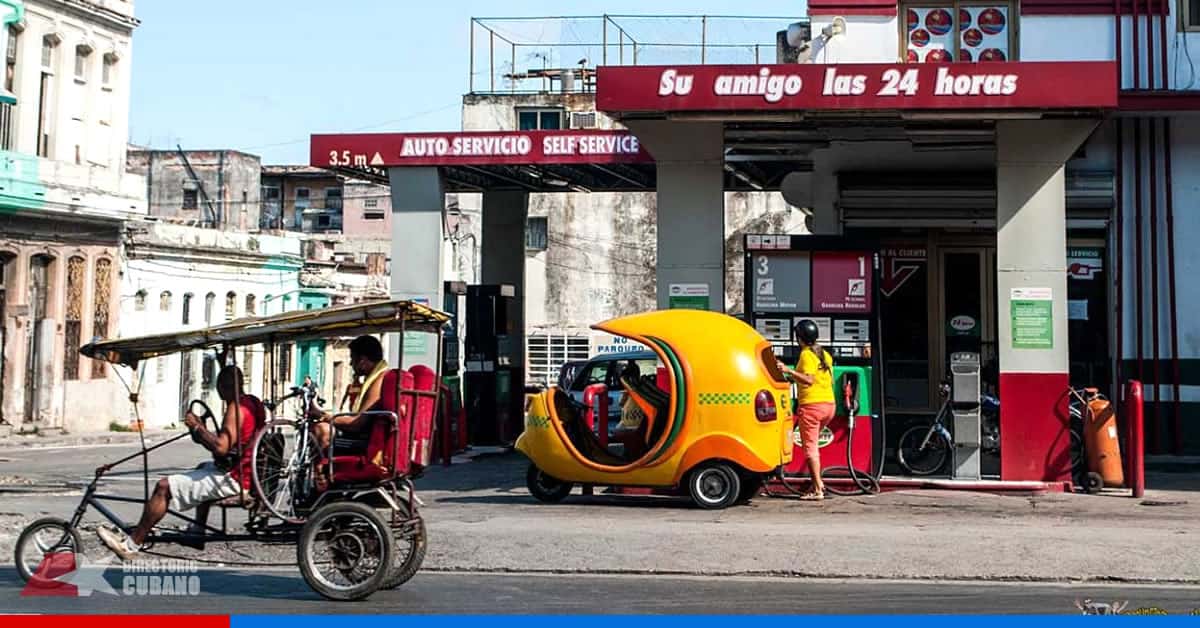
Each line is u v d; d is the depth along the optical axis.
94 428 34.50
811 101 13.88
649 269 45.88
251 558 9.92
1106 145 18.53
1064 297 14.46
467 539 10.62
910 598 8.53
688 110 14.11
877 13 18.61
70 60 34.19
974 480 14.53
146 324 36.88
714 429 12.71
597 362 20.16
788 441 13.34
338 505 8.32
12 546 10.49
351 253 50.66
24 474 19.55
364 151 19.73
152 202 57.12
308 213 63.50
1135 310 18.44
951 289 20.03
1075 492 14.25
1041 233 14.52
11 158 31.38
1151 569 9.33
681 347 12.85
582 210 46.16
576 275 46.12
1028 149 14.53
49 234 33.03
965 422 14.58
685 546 10.26
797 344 14.39
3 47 31.08
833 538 10.60
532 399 13.64
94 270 34.69
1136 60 18.22
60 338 33.41
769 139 16.47
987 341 19.91
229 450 8.56
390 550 8.34
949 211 19.30
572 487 14.32
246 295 42.06
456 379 21.03
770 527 11.41
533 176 22.91
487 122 45.66
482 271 24.36
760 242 14.42
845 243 14.40
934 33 18.72
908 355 20.08
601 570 9.53
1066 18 18.39
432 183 19.78
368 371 9.02
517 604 8.30
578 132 19.56
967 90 13.64
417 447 8.69
